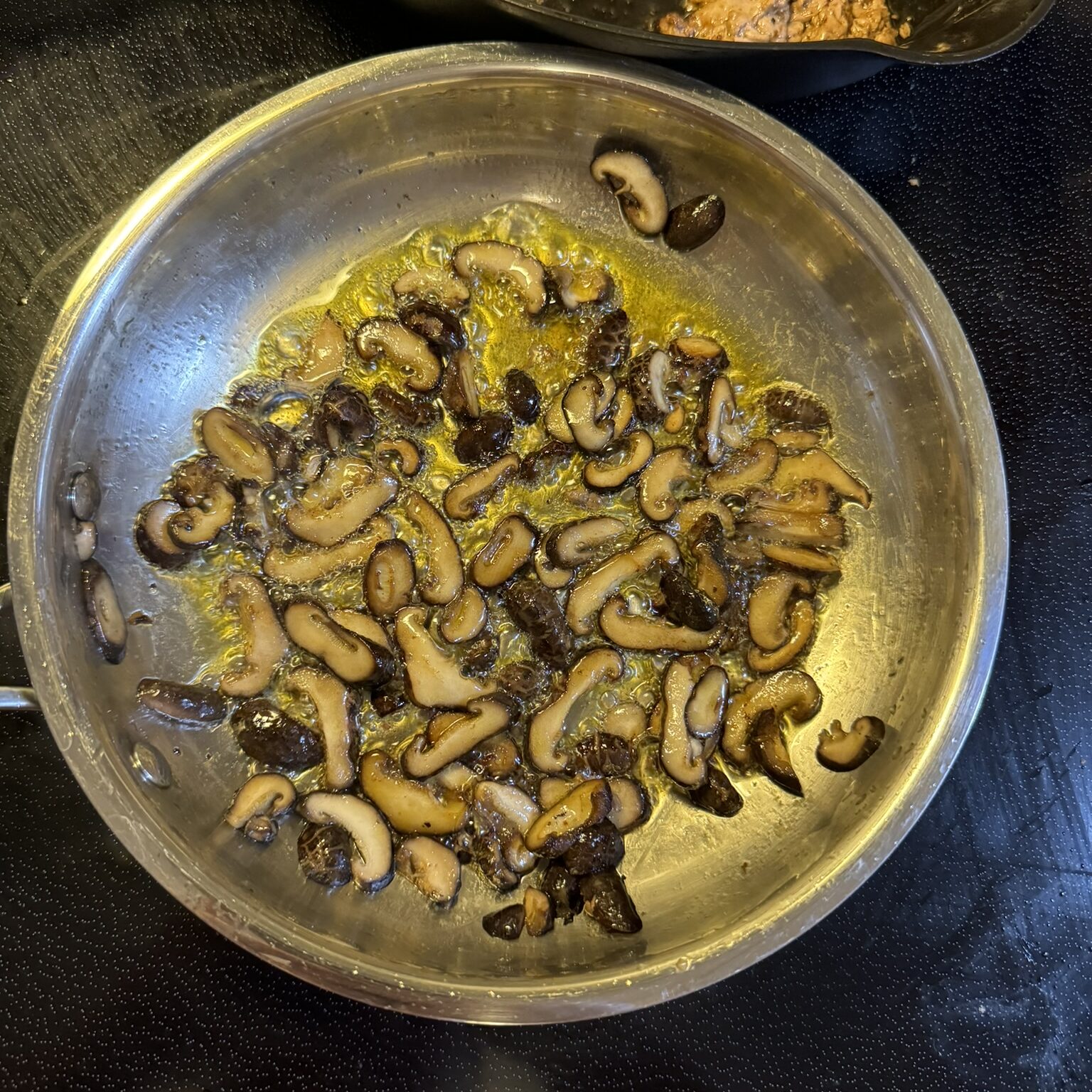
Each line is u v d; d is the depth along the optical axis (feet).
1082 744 1.39
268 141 1.22
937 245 1.40
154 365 1.28
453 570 1.28
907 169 1.40
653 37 1.17
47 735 1.32
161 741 1.25
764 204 1.32
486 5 1.21
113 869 1.31
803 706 1.31
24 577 1.16
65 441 1.20
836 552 1.34
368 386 1.32
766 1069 1.33
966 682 1.24
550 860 1.26
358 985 1.16
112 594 1.24
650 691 1.32
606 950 1.23
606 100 1.26
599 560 1.30
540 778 1.28
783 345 1.36
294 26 1.35
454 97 1.26
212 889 1.17
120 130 1.34
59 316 1.18
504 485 1.31
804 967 1.35
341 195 1.31
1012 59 1.40
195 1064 1.29
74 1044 1.29
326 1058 1.30
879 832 1.21
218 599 1.29
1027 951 1.36
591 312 1.34
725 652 1.33
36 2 1.34
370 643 1.26
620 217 1.36
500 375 1.34
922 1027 1.34
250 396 1.30
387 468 1.30
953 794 1.38
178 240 1.23
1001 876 1.37
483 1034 1.32
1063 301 1.40
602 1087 1.32
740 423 1.35
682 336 1.36
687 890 1.29
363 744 1.28
